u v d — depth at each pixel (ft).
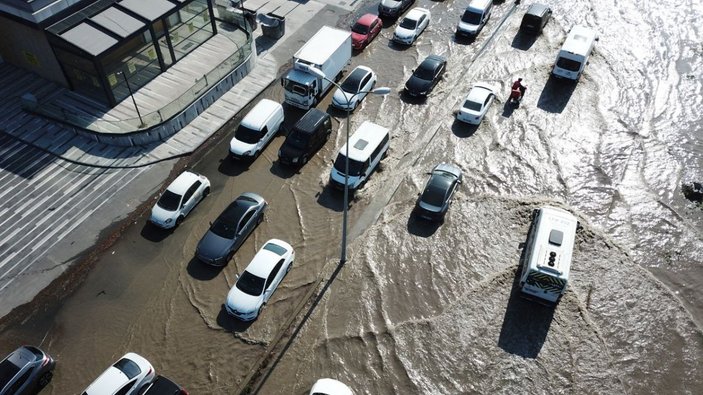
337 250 79.61
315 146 94.48
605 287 74.38
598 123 101.14
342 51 106.52
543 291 68.39
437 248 79.92
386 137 91.40
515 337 68.85
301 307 71.82
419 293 74.13
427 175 91.61
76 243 79.41
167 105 93.71
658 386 64.44
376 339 68.90
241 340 68.59
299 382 64.59
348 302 72.90
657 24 125.39
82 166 90.48
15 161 90.58
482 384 64.59
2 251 77.87
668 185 89.56
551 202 86.74
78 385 63.98
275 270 72.74
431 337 69.10
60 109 93.61
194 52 112.37
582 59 103.30
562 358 66.74
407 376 65.36
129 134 92.43
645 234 81.87
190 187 83.05
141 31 97.45
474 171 92.68
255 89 107.45
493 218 84.23
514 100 104.73
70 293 73.36
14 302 72.08
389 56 119.24
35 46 98.17
